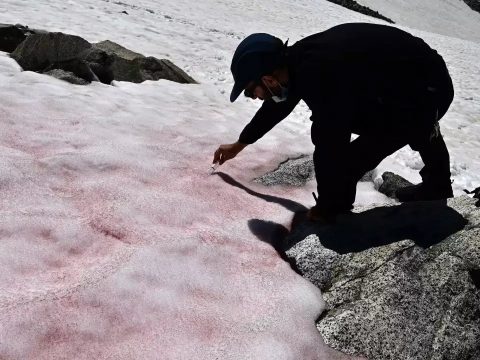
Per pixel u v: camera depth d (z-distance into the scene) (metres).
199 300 2.50
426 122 2.70
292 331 2.41
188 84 6.77
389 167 4.68
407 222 2.95
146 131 4.57
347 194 3.17
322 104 2.53
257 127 3.41
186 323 2.33
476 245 2.61
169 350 2.17
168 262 2.68
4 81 5.00
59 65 5.66
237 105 6.36
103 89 5.57
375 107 2.65
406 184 3.98
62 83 5.36
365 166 3.09
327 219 3.04
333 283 2.74
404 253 2.71
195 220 3.20
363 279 2.66
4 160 3.34
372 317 2.46
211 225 3.18
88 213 3.04
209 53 9.72
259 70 2.58
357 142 3.09
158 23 11.81
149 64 6.62
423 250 2.72
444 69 2.67
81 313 2.26
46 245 2.68
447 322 2.45
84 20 9.99
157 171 3.75
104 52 5.93
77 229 2.85
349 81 2.49
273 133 5.09
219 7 20.39
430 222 2.89
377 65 2.50
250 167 4.20
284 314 2.50
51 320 2.18
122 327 2.25
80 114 4.62
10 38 6.47
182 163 4.00
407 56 2.54
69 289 2.36
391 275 2.61
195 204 3.36
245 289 2.63
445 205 3.04
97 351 2.10
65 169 3.47
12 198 3.01
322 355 2.35
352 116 2.59
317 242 2.93
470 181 4.82
